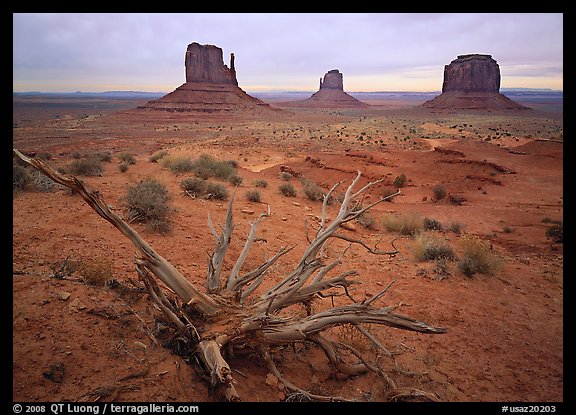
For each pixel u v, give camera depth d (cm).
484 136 8662
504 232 1786
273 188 1848
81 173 1512
